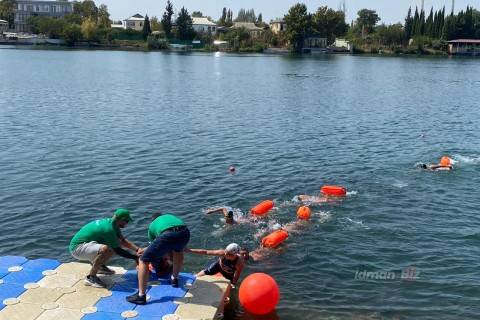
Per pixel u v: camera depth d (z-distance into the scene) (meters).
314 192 19.84
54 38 158.50
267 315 11.46
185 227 10.96
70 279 11.37
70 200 18.22
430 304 11.95
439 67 105.88
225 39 164.88
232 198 18.89
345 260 14.08
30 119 33.88
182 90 54.78
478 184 20.98
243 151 26.25
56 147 26.11
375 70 94.00
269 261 13.98
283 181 21.16
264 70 88.31
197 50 159.38
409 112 41.72
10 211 17.05
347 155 25.89
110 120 34.53
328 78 75.00
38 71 72.06
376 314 11.52
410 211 17.80
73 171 21.88
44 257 13.89
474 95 55.06
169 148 26.55
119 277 11.61
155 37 162.50
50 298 10.56
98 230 11.01
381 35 173.75
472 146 28.44
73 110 38.41
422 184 20.92
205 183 20.59
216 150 26.33
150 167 22.75
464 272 13.47
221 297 11.01
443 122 36.69
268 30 173.12
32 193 18.91
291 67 97.62
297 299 12.11
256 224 16.48
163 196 18.92
